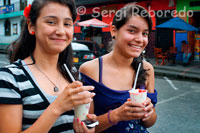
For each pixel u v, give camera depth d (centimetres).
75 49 727
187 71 984
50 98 130
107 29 1758
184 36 1289
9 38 2861
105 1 1608
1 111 115
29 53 146
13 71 124
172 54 1177
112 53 187
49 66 143
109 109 174
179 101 586
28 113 123
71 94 114
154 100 187
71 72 161
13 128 116
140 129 176
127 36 166
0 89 116
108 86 179
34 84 128
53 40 131
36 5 130
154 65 1167
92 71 183
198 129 413
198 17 1291
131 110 144
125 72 185
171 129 413
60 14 130
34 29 136
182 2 1282
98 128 162
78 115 136
